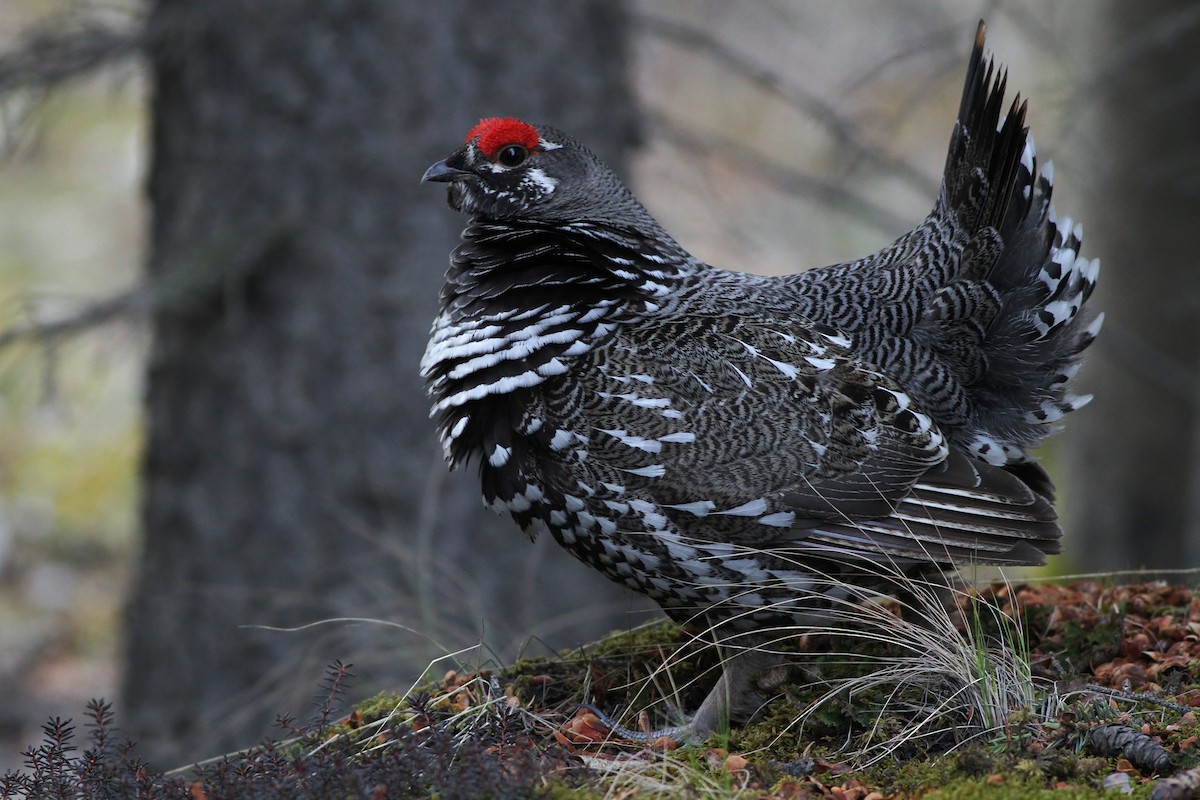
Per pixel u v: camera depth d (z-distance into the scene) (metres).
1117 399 18.55
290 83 13.41
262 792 6.63
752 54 25.77
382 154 13.43
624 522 7.96
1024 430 9.14
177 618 14.04
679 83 24.95
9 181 31.20
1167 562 18.72
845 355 8.36
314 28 13.32
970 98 8.82
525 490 8.18
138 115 27.98
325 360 13.64
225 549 13.91
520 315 8.23
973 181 8.75
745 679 8.23
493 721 7.68
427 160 13.52
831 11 25.39
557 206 9.12
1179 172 16.94
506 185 9.16
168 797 6.85
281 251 13.59
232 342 13.77
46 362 13.00
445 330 8.53
